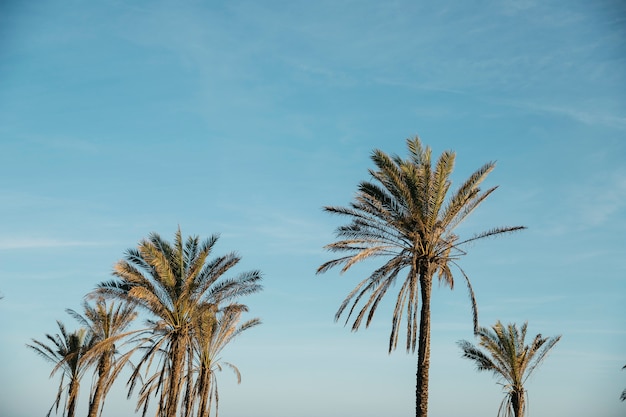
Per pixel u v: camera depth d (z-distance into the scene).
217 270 28.12
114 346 36.88
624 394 28.14
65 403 39.28
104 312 37.62
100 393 35.62
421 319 23.44
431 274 23.83
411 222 23.11
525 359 35.31
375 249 23.92
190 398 29.14
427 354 22.97
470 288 23.53
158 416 27.06
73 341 40.19
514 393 35.22
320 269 25.05
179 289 28.22
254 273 28.38
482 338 35.78
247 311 29.02
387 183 23.64
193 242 28.92
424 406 22.36
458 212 23.70
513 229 23.23
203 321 31.47
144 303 27.94
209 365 35.91
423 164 23.38
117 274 27.31
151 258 27.11
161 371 27.80
